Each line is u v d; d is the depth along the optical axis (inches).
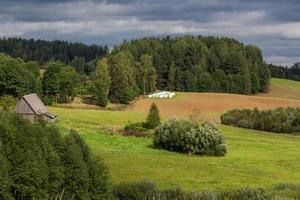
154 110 3730.3
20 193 967.6
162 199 1247.5
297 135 4104.3
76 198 1060.5
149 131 3521.2
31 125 1032.2
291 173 2322.8
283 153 3056.1
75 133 1140.5
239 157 2847.0
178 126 3002.0
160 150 2940.5
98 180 1114.7
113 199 1152.8
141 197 1223.5
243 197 1334.9
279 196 1344.7
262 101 5753.0
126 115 4584.2
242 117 4618.6
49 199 1000.2
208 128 2915.8
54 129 1082.7
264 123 4298.7
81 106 5349.4
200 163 2519.7
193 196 1282.0
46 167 1003.9
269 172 2322.8
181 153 2913.4
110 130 3511.3
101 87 5580.7
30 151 988.6
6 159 954.1
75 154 1066.7
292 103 5708.7
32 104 3681.1
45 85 5285.4
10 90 4840.1
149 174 2071.9
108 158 2434.8
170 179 1995.6
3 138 981.2
